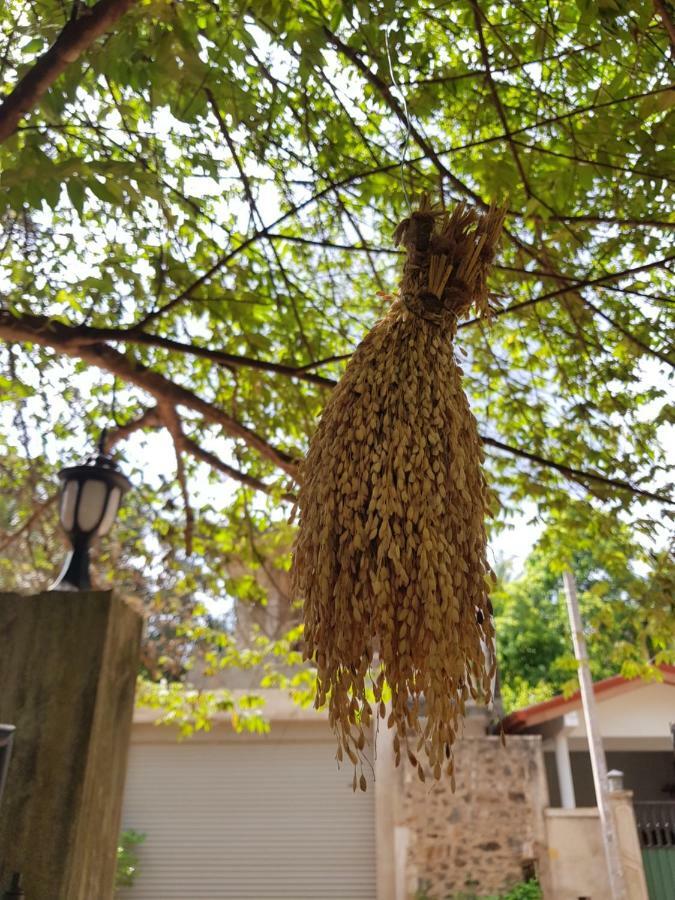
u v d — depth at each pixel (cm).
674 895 830
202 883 877
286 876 873
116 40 282
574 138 351
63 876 246
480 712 942
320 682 143
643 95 296
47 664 279
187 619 709
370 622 139
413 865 805
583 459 517
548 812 829
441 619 137
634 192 372
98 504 385
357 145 441
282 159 433
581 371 510
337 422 158
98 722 273
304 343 501
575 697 914
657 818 866
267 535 661
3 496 706
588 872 804
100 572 719
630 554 552
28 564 740
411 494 145
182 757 939
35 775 262
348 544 144
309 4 344
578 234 407
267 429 560
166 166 390
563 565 595
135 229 406
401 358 160
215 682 902
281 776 918
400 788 838
